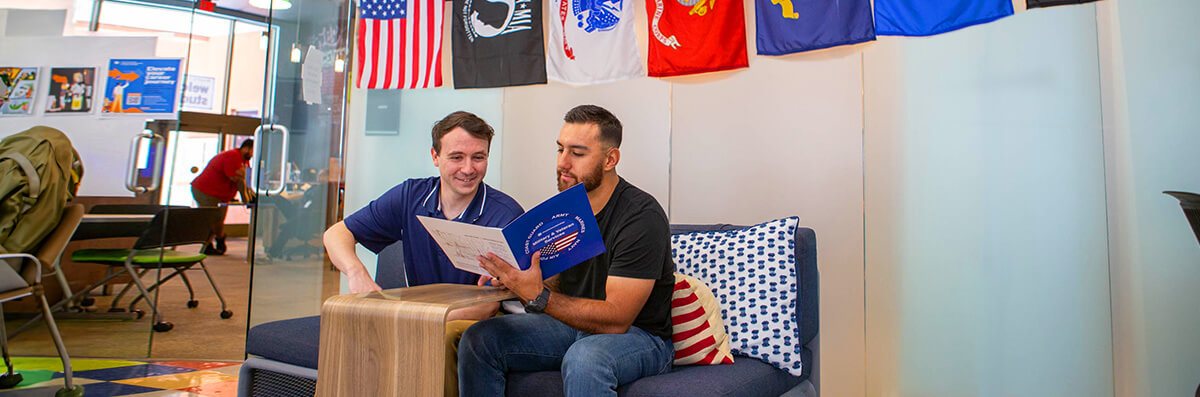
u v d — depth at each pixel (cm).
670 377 154
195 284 537
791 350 181
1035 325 235
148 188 421
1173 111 220
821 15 266
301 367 184
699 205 294
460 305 138
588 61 306
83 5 498
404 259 205
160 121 462
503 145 336
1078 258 230
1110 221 227
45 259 254
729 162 289
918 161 256
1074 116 233
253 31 893
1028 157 239
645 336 159
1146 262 221
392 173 346
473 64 320
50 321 237
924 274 253
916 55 258
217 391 263
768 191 281
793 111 278
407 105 348
